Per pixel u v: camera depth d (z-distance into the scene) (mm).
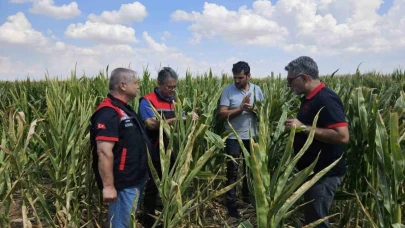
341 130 2730
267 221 2104
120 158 2863
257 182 2062
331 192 2898
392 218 2295
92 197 4023
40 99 7633
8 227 2854
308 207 2947
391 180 2297
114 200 2812
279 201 2055
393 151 2236
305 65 2861
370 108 3520
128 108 3043
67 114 4051
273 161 3027
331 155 2854
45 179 4555
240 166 4953
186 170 2521
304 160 2957
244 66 4441
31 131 3051
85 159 3781
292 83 2939
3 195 2918
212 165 4203
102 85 5566
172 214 2477
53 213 3857
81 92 4969
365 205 3184
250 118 4445
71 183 3777
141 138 2990
